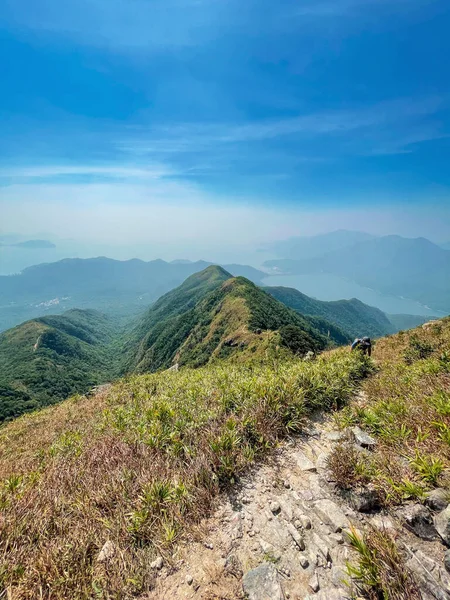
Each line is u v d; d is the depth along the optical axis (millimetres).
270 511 3469
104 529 3408
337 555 2828
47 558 3008
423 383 6055
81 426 10125
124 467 4430
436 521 2754
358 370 8500
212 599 2543
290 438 5098
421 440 3959
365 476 3604
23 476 5309
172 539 3174
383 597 2346
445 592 2266
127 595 2697
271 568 2713
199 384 9773
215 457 4289
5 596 2787
